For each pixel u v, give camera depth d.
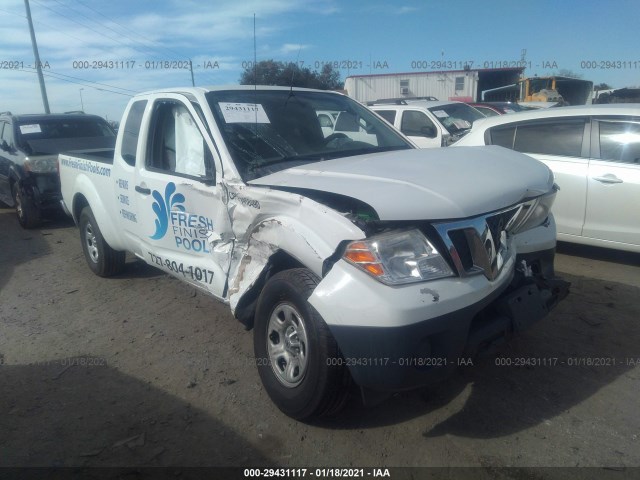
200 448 3.01
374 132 4.55
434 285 2.65
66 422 3.30
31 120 9.49
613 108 5.67
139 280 5.84
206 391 3.59
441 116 10.23
